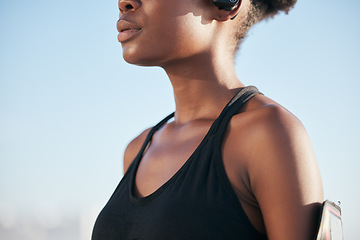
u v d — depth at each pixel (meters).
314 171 0.72
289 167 0.70
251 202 0.74
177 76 0.88
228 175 0.74
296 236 0.68
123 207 0.84
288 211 0.69
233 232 0.71
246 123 0.76
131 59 0.84
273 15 0.98
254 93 0.84
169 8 0.81
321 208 0.70
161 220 0.74
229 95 0.86
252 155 0.73
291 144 0.72
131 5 0.84
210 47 0.85
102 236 0.84
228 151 0.76
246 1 0.91
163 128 0.97
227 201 0.72
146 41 0.82
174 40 0.82
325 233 0.69
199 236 0.71
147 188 0.85
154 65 0.86
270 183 0.71
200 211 0.72
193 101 0.88
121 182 0.92
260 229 0.74
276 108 0.75
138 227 0.77
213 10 0.85
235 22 0.89
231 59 0.89
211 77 0.86
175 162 0.83
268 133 0.72
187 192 0.75
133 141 1.08
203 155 0.77
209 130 0.79
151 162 0.88
